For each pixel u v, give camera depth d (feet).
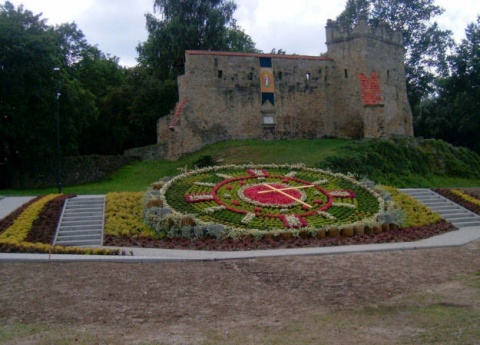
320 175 98.22
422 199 97.86
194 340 34.06
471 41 195.21
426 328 35.73
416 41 192.03
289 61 149.48
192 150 139.44
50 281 46.83
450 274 51.26
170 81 174.09
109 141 182.70
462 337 33.68
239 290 45.01
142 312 39.60
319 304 41.63
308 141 142.20
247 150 130.82
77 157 134.51
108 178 130.31
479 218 90.22
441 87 206.80
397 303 41.81
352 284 47.09
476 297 43.24
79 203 82.48
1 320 38.01
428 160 136.98
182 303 41.63
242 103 145.18
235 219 74.79
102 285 45.85
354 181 95.50
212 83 143.02
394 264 54.75
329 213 79.30
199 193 84.12
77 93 145.79
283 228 72.28
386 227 76.64
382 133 141.38
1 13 130.82
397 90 153.07
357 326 36.42
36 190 117.39
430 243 67.72
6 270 50.16
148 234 70.85
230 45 207.62
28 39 124.88
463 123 190.70
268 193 85.76
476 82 191.62
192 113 140.36
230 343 33.50
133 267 52.19
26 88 125.08
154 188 86.99
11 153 137.18
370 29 147.84
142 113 173.37
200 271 50.93
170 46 178.60
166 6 180.45
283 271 51.13
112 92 179.52
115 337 34.71
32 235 68.08
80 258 54.29
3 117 126.93
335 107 151.23
